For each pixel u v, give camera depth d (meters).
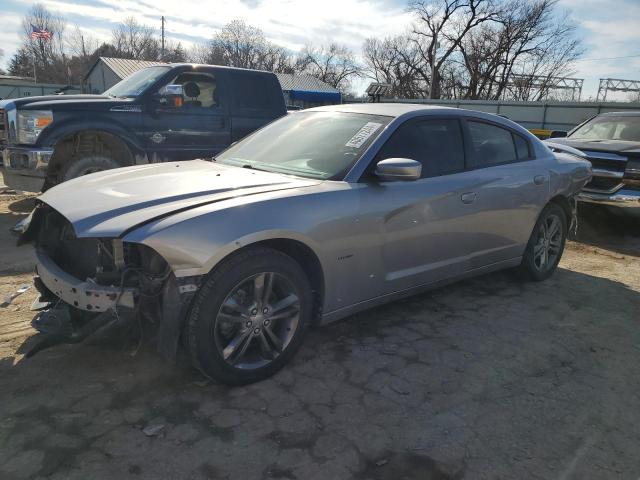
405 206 3.44
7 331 3.38
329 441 2.46
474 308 4.22
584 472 2.34
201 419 2.57
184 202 2.76
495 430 2.61
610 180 7.20
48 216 3.08
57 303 3.05
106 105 6.51
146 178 3.23
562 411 2.81
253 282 2.80
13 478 2.13
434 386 2.99
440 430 2.59
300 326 3.04
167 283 2.59
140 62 37.00
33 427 2.45
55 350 3.16
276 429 2.53
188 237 2.53
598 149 7.33
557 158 5.01
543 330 3.85
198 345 2.65
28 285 4.22
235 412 2.64
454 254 3.93
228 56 62.62
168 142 7.00
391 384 2.99
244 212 2.73
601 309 4.34
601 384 3.11
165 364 3.06
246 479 2.19
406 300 4.32
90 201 2.82
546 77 46.38
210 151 7.39
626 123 8.82
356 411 2.71
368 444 2.45
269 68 63.59
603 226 8.04
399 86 52.59
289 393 2.84
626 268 5.70
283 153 3.73
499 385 3.04
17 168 6.36
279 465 2.29
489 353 3.44
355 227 3.16
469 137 4.13
